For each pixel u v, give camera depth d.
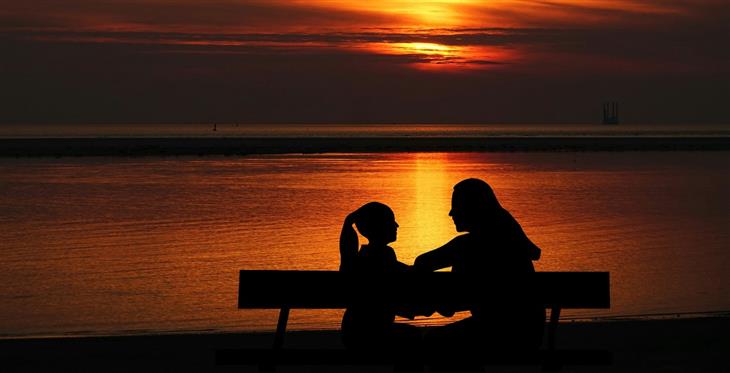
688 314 16.98
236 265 26.56
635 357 11.97
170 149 144.00
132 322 17.89
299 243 32.28
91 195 56.97
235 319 18.12
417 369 9.02
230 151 139.38
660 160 118.56
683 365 11.49
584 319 16.33
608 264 26.94
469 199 8.81
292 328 16.89
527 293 8.75
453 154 137.88
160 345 12.82
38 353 12.20
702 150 158.75
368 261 8.87
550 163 107.94
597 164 106.06
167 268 25.91
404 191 60.94
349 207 48.31
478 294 8.77
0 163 103.06
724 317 15.05
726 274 24.73
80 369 11.30
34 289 22.17
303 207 48.28
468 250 8.79
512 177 79.00
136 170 88.44
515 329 8.72
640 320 14.89
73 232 36.16
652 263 27.16
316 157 122.44
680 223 40.50
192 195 56.88
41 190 61.44
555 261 27.62
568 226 39.00
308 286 8.82
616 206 49.69
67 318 18.34
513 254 8.75
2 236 34.66
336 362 8.91
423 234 35.94
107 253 29.38
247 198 54.53
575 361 8.85
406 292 8.84
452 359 8.84
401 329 9.14
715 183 71.25
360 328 8.98
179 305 19.84
